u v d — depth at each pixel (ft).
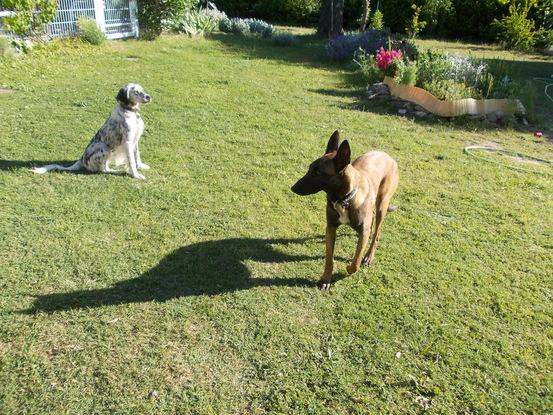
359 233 7.60
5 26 24.23
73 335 6.70
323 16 39.40
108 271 8.04
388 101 19.15
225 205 10.41
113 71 22.04
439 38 42.68
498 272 8.48
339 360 6.45
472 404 5.88
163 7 33.19
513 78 21.99
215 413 5.67
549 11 37.11
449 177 12.33
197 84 20.53
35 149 12.90
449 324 7.18
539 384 6.21
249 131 15.02
